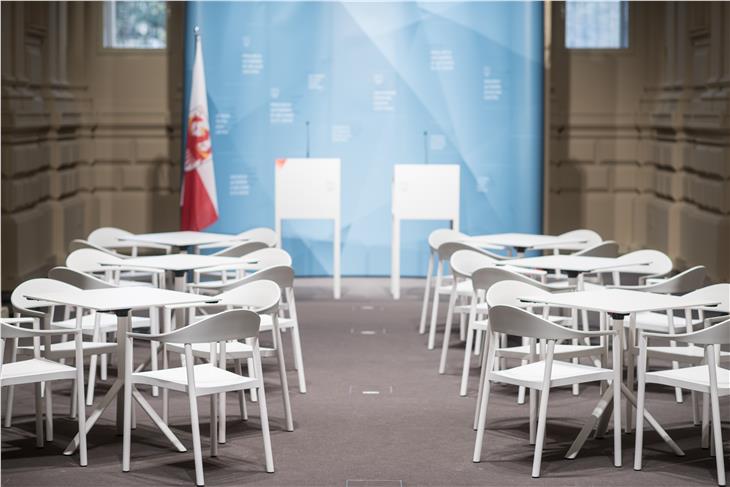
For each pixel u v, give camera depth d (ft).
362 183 45.85
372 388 26.99
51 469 19.97
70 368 20.12
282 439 22.17
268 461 19.80
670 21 49.57
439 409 24.82
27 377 19.52
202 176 42.88
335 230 41.65
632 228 52.65
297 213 41.50
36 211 43.98
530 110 45.24
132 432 22.70
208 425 23.32
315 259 46.37
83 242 31.04
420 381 27.81
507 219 45.50
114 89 51.75
